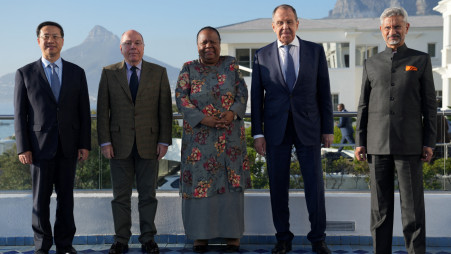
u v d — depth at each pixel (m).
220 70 3.70
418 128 3.20
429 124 3.19
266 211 3.95
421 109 3.22
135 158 3.71
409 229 3.24
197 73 3.69
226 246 3.79
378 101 3.26
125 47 3.61
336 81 21.81
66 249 3.58
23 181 4.06
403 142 3.17
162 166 4.00
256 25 21.28
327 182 3.98
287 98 3.52
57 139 3.43
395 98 3.19
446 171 3.88
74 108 3.52
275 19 3.55
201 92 3.62
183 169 3.69
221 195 3.65
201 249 3.73
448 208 3.81
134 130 3.61
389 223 3.32
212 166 3.61
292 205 3.93
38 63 3.50
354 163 3.95
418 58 3.20
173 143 3.98
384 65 3.25
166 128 3.71
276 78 3.54
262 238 3.96
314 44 3.63
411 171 3.21
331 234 3.93
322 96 3.62
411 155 3.20
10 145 4.04
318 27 21.67
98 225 4.03
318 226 3.59
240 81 3.73
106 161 4.05
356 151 3.43
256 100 3.64
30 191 4.07
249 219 3.97
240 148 3.70
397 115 3.19
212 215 3.64
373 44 22.30
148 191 3.71
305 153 3.57
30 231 4.02
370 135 3.31
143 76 3.64
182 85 3.67
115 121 3.62
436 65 22.75
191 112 3.55
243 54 20.92
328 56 21.84
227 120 3.55
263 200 3.95
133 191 3.99
